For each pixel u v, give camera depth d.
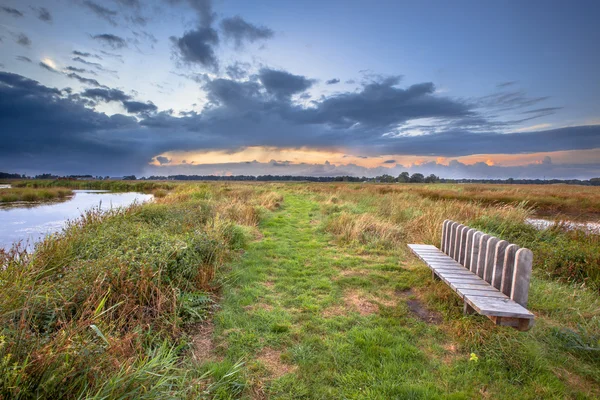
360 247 6.82
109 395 1.83
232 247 6.67
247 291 4.41
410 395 2.37
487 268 3.52
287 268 5.56
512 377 2.58
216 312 3.76
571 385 2.51
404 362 2.78
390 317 3.65
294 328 3.41
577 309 3.62
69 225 7.20
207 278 4.50
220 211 10.16
